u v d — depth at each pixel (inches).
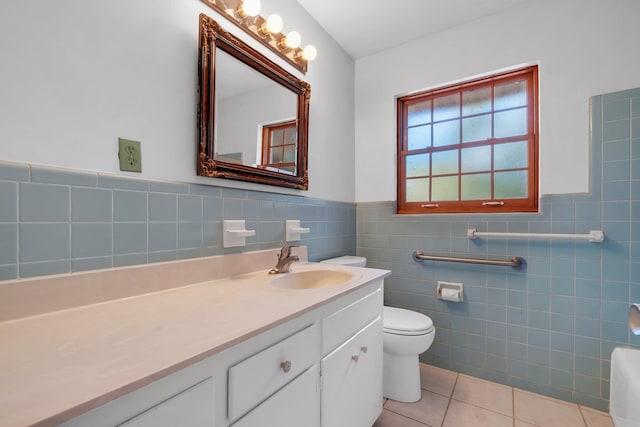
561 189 65.5
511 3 69.8
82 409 15.8
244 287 43.6
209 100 46.7
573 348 64.7
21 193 29.4
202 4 47.0
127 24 37.7
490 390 69.7
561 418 59.6
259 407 28.4
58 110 31.9
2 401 15.8
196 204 46.1
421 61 83.1
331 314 40.2
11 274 28.7
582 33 63.6
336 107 84.2
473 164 79.6
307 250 71.4
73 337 24.9
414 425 57.6
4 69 28.5
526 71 71.9
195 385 22.8
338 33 80.7
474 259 74.7
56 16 31.7
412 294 84.4
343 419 42.7
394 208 88.7
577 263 64.3
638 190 58.7
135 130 38.5
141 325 27.7
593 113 62.4
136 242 38.4
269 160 58.8
